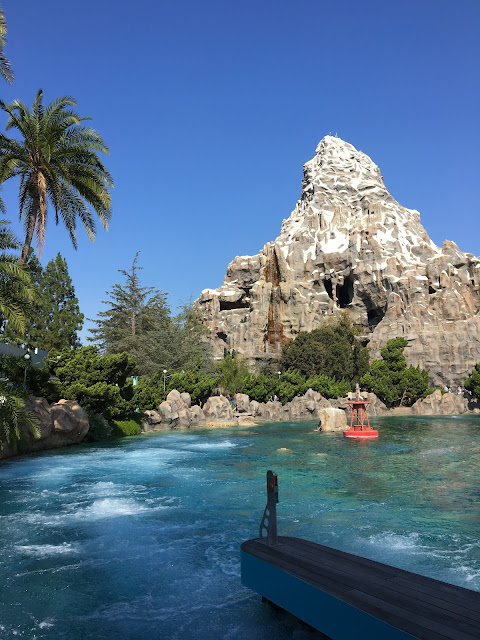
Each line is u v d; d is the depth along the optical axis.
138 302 92.38
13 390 25.03
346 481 22.81
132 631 8.19
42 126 31.91
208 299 146.75
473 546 12.63
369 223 142.00
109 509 17.17
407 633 5.64
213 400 66.12
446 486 21.50
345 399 82.75
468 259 121.44
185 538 13.57
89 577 10.66
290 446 38.66
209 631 8.12
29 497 19.28
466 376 104.06
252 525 14.89
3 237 29.42
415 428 56.69
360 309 130.88
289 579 7.61
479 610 6.22
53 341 73.31
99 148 34.88
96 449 36.00
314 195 164.75
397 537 13.47
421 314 115.50
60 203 33.41
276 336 131.75
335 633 6.66
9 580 10.54
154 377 65.88
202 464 28.55
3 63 25.25
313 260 140.50
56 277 77.25
